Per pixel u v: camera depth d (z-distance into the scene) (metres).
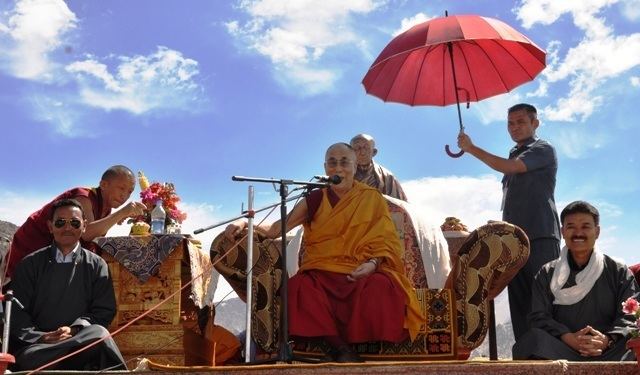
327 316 6.49
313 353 6.68
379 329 6.45
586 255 6.70
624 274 6.58
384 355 6.70
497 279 7.09
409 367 5.52
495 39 7.38
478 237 7.04
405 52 7.77
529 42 7.63
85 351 6.08
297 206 7.08
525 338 6.49
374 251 6.82
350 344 6.66
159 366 5.59
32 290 6.44
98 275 6.60
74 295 6.48
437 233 8.22
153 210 7.68
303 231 7.95
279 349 6.07
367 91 8.34
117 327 7.07
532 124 8.05
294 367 5.49
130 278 7.16
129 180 7.59
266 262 6.98
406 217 8.14
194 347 7.44
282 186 6.16
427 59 8.17
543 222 7.75
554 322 6.52
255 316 6.88
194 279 7.01
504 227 7.03
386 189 9.04
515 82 8.14
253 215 6.33
